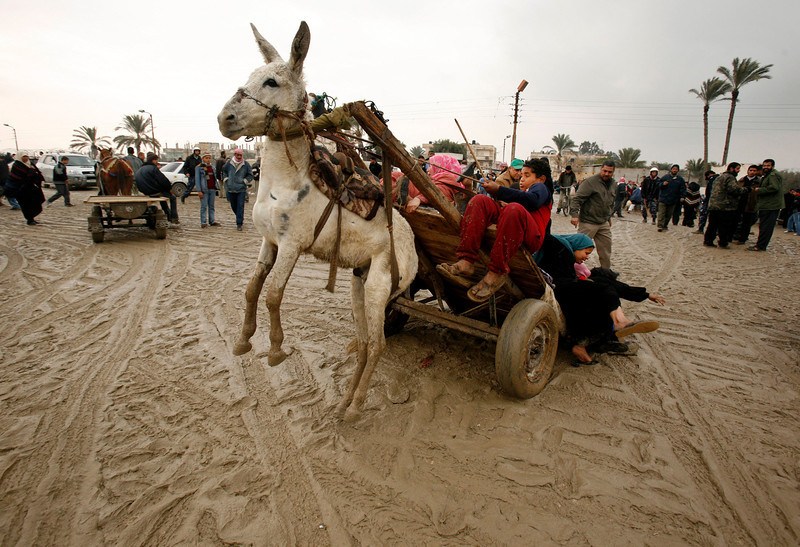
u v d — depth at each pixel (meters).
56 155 23.73
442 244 3.98
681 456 3.24
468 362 4.64
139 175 11.46
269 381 4.18
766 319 6.05
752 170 11.52
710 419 3.70
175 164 20.42
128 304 6.16
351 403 3.49
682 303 6.75
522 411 3.77
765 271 8.81
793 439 3.44
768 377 4.42
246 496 2.80
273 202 2.98
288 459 3.14
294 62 2.88
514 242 3.37
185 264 8.38
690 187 15.44
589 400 3.96
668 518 2.69
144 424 3.50
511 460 3.17
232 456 3.15
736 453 3.27
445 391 4.07
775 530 2.62
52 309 5.92
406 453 3.21
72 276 7.46
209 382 4.14
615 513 2.72
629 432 3.51
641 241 12.66
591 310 4.37
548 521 2.65
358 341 3.75
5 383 4.06
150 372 4.30
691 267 9.18
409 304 4.49
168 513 2.67
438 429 3.51
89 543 2.46
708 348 5.09
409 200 4.16
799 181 27.47
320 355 4.72
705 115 36.34
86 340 4.99
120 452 3.17
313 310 6.07
